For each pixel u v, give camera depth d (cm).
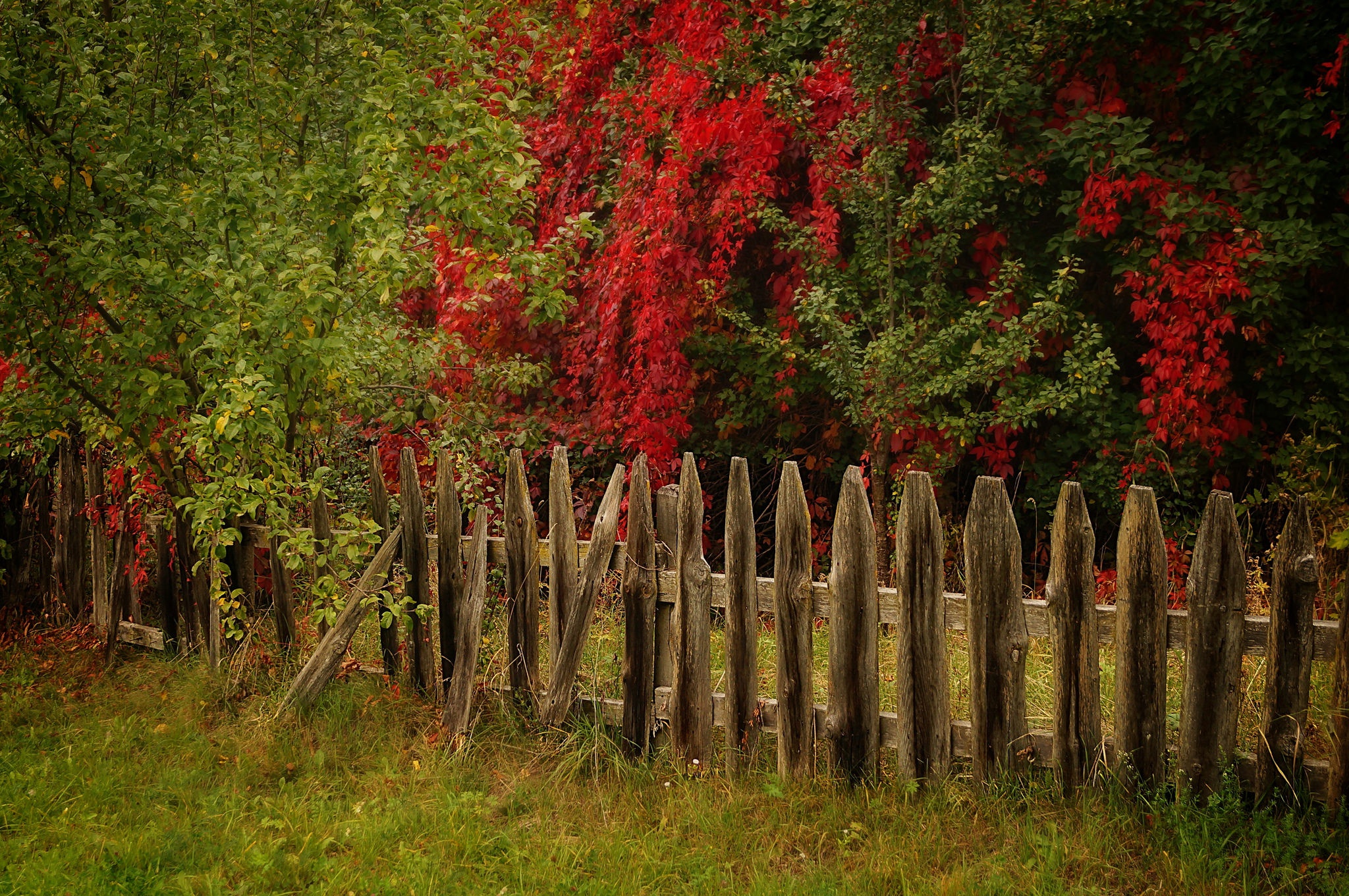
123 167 439
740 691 382
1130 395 633
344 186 448
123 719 460
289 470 451
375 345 552
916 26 582
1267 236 563
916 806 349
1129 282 588
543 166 732
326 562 443
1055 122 616
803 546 369
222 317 440
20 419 500
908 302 620
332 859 331
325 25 478
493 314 702
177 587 530
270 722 441
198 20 461
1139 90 625
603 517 411
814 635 554
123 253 439
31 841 341
